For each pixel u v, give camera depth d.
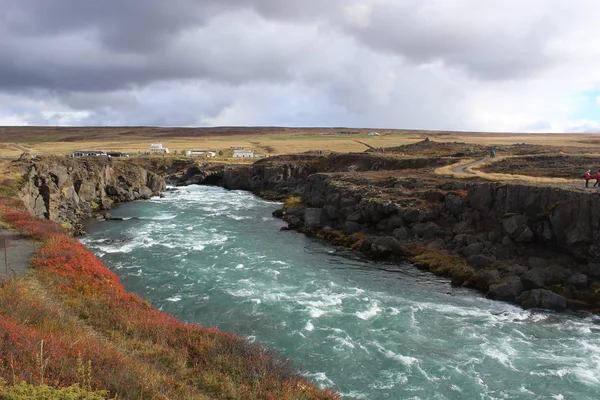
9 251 32.25
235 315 31.56
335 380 23.34
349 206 61.38
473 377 23.98
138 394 14.30
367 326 30.22
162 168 146.00
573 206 38.09
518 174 64.06
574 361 25.80
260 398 16.98
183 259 46.34
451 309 33.59
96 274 29.45
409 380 23.55
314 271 42.91
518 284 35.84
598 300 33.34
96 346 17.25
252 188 116.56
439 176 67.88
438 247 47.69
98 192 87.88
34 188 64.19
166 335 21.38
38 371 13.25
